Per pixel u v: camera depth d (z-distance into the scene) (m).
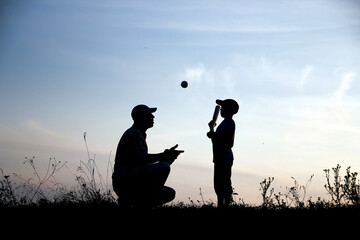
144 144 6.92
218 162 8.25
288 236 6.05
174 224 6.45
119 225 6.34
